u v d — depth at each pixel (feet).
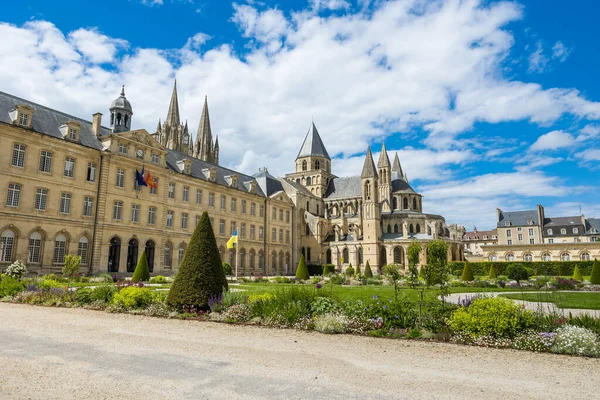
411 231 308.81
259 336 48.60
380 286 137.80
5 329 50.21
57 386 28.50
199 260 67.10
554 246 263.49
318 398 26.94
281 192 290.97
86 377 30.78
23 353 37.93
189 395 27.22
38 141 148.05
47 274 144.56
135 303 68.74
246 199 256.73
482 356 39.81
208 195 225.97
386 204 331.77
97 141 173.88
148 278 142.61
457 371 34.30
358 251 299.99
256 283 157.58
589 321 47.52
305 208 323.78
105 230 166.61
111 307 68.44
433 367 35.50
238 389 28.60
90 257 161.27
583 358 39.24
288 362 36.47
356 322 52.06
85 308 70.79
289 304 58.49
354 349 42.24
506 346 43.88
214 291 66.39
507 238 394.32
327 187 370.32
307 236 312.91
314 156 370.12
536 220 386.52
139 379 30.58
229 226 239.30
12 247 138.82
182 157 227.40
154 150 192.95
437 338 47.11
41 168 148.97
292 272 296.92
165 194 196.65
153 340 45.29
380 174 340.18
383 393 28.17
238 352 40.14
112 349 40.40
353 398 27.04
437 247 64.08
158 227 191.11
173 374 32.09
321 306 57.77
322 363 36.27
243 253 249.55
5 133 138.72
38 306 73.31
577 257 256.11
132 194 179.83
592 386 30.40
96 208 165.17
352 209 340.18
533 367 35.81
